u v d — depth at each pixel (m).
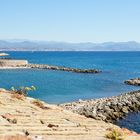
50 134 17.42
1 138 12.65
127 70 159.88
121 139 17.42
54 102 59.06
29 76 109.62
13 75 111.25
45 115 22.52
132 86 94.69
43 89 76.00
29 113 22.20
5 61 153.38
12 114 20.91
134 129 41.97
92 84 93.12
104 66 188.12
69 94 70.50
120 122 46.25
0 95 27.66
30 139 13.48
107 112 49.84
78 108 51.81
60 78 107.12
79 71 140.50
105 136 17.91
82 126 20.75
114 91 81.44
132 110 55.84
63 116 23.11
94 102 58.50
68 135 17.72
